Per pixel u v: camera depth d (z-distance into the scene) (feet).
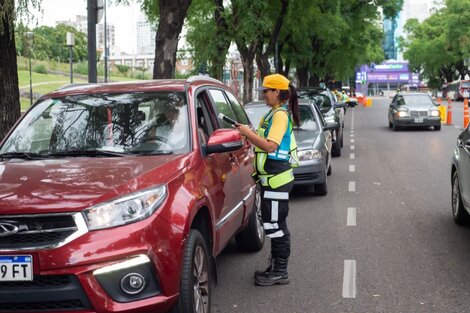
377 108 193.16
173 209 13.15
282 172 18.57
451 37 237.04
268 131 18.44
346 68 140.77
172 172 13.99
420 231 25.72
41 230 12.09
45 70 202.39
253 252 22.99
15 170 14.30
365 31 125.70
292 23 85.76
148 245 12.34
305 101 39.04
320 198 34.17
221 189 16.66
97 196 12.42
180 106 16.99
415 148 61.36
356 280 19.25
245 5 61.87
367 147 63.87
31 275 11.94
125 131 16.51
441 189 36.22
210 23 62.59
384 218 28.53
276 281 18.97
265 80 18.58
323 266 20.90
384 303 17.07
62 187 12.86
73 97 18.13
